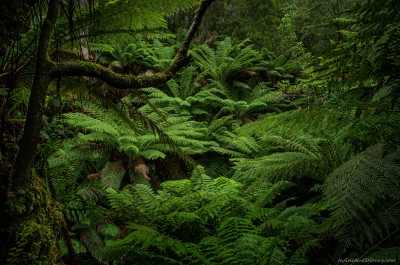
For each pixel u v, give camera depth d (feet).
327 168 8.32
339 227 6.52
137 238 6.61
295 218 8.02
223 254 6.22
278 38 29.04
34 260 3.79
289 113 5.13
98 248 8.56
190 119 21.26
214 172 15.44
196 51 27.89
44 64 3.73
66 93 5.31
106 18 4.65
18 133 4.54
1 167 3.84
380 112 3.79
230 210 8.42
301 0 29.86
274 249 6.06
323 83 4.21
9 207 3.66
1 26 3.97
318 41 28.66
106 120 14.88
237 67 24.11
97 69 4.12
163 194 9.25
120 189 13.34
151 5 4.60
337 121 4.15
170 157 14.82
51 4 3.83
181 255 6.81
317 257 7.65
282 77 26.37
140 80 4.44
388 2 2.91
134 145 13.78
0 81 4.17
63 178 7.76
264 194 8.96
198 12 4.89
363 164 5.17
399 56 3.29
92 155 13.42
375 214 6.13
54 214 4.42
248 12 30.17
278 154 9.63
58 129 12.46
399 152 5.21
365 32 3.19
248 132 5.65
